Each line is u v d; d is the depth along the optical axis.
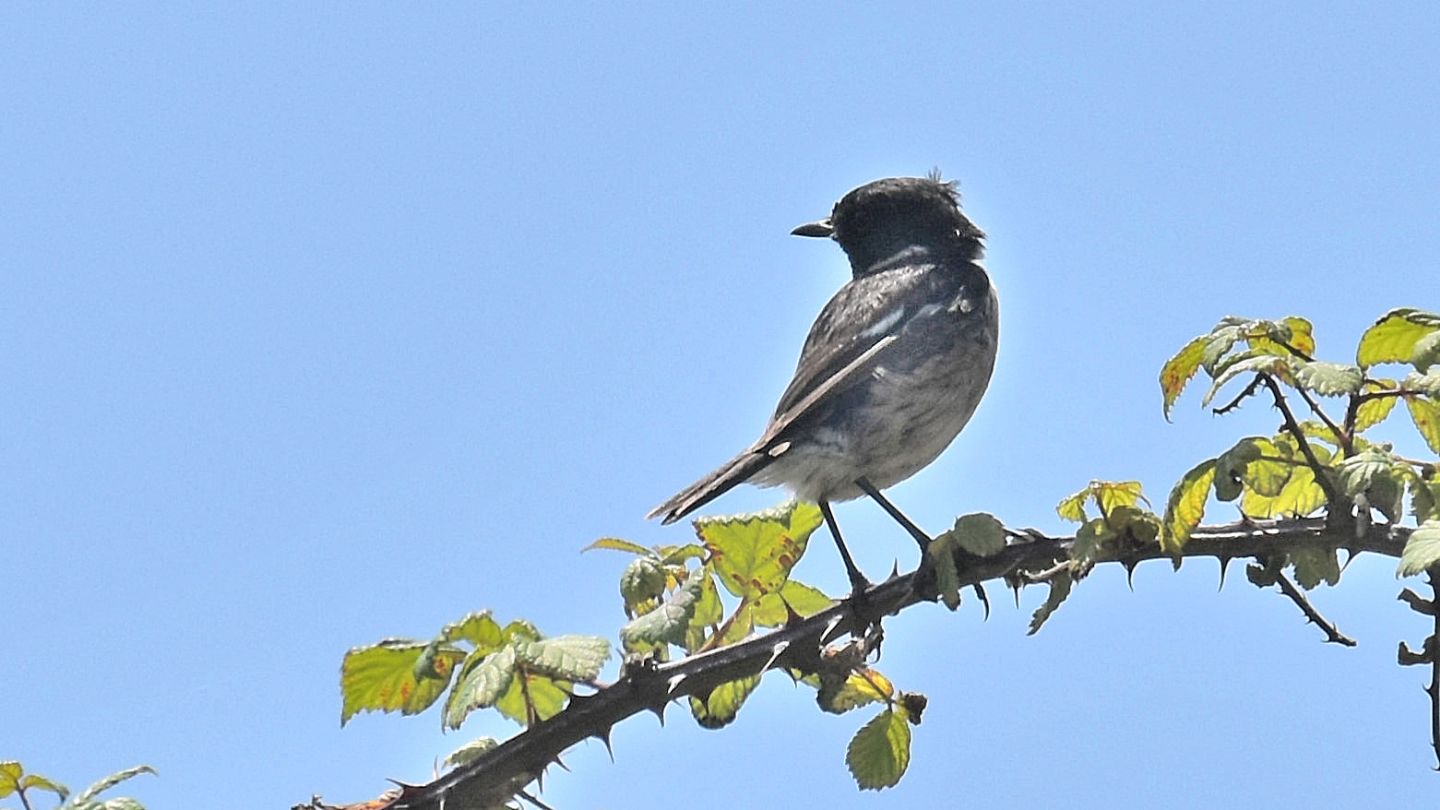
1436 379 7.80
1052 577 7.97
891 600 8.14
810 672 8.03
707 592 8.54
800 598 8.77
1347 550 8.07
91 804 6.91
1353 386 7.41
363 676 7.66
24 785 7.12
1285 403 7.62
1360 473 7.59
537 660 6.93
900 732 8.34
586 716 7.26
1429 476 8.03
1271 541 7.96
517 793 7.17
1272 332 7.81
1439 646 7.66
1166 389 8.24
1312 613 7.96
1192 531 7.98
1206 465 7.84
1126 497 8.15
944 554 8.15
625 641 7.40
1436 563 7.23
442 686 7.43
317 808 6.99
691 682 7.52
